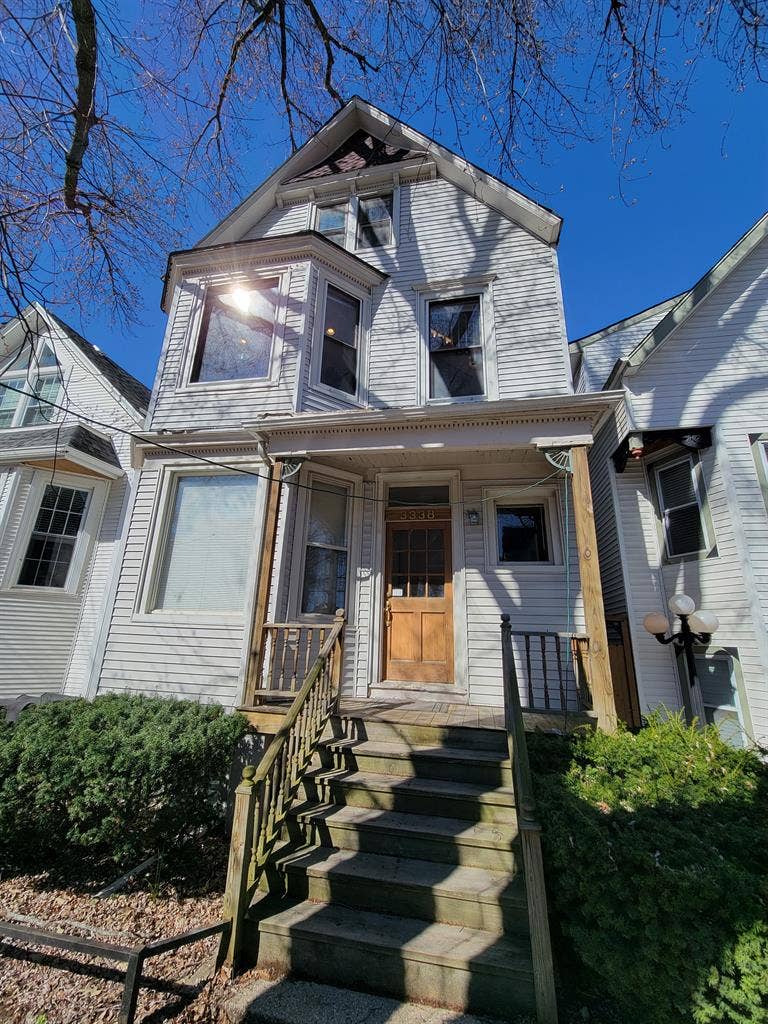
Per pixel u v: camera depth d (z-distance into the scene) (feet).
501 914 9.23
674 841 8.48
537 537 21.50
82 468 28.48
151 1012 8.09
